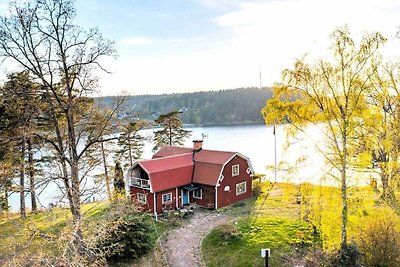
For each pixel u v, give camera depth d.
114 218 19.22
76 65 19.55
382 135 18.88
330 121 16.94
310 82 16.97
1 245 16.50
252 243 23.72
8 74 21.56
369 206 17.50
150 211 31.20
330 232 17.91
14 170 23.53
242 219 28.77
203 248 24.00
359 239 18.12
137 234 22.41
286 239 23.84
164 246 24.36
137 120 23.36
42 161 28.16
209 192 32.66
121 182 33.00
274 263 21.06
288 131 17.78
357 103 16.47
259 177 38.34
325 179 17.55
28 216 28.47
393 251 17.31
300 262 20.83
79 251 14.29
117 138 22.17
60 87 20.11
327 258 18.48
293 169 18.05
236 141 75.19
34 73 18.42
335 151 17.11
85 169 26.56
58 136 19.53
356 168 16.88
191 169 34.09
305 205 19.39
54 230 18.52
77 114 20.75
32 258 13.62
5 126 23.12
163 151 39.56
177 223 28.66
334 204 17.55
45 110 19.69
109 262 21.22
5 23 17.56
